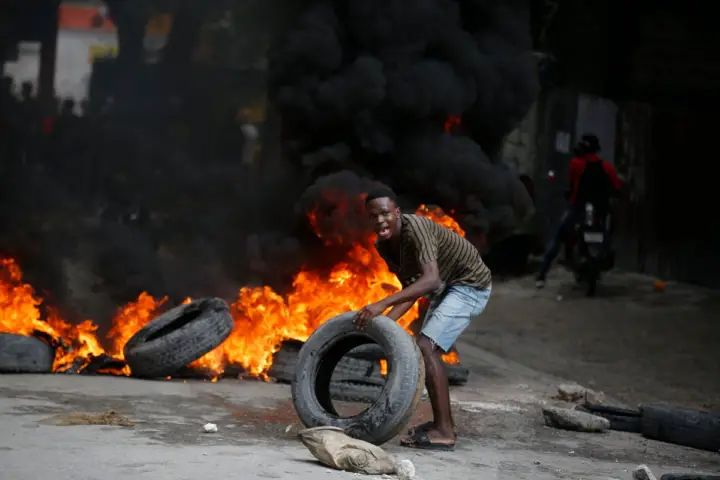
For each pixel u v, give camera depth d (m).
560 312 15.34
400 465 5.69
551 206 19.38
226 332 9.26
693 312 15.59
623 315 15.22
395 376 6.37
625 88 19.39
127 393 8.16
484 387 9.92
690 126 19.17
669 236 19.00
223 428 6.93
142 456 5.73
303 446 6.45
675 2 19.00
